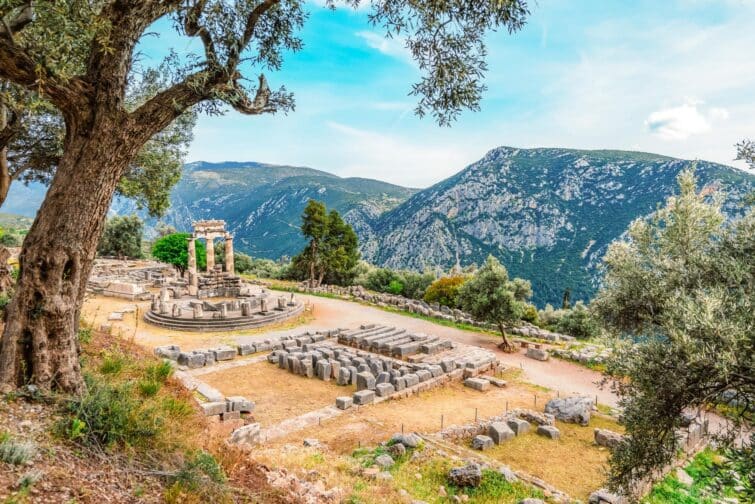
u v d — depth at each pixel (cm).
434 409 1911
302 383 2145
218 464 802
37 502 500
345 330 3114
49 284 785
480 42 1019
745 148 936
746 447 845
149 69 1723
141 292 4003
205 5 904
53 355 798
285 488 866
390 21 1015
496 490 1196
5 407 704
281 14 1099
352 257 6038
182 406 1034
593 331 1399
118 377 1089
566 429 1769
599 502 1199
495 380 2320
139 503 589
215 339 2906
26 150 1766
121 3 784
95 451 671
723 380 792
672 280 991
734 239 965
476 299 3002
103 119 772
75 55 854
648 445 933
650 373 888
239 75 909
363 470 1188
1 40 690
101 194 805
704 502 1317
